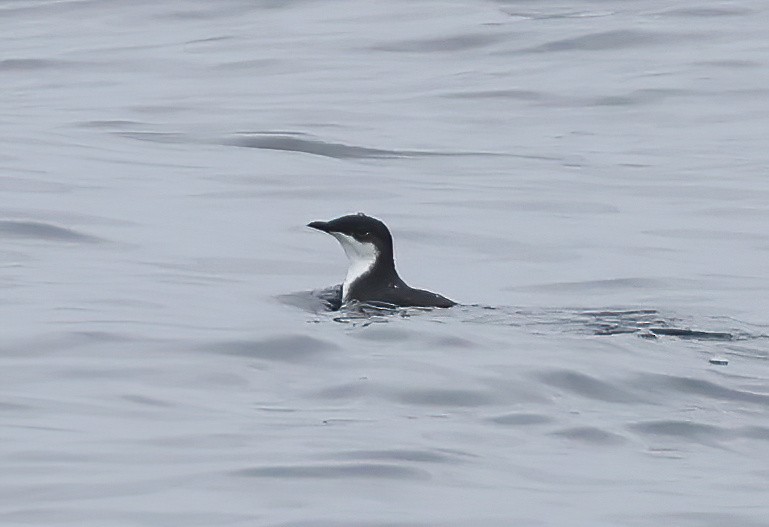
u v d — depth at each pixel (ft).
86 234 74.64
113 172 92.07
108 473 39.58
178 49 136.46
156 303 60.64
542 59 129.29
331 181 91.71
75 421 44.01
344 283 64.23
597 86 120.47
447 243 77.15
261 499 38.01
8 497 37.73
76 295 61.46
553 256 74.54
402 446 42.47
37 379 48.37
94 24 146.72
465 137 105.91
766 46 130.82
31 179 88.48
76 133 105.19
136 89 122.11
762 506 38.99
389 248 64.18
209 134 106.01
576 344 53.78
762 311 63.57
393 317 58.44
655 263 73.20
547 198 88.02
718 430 45.34
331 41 138.10
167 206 82.89
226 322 57.16
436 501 38.40
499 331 55.72
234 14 150.10
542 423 45.34
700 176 94.38
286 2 153.99
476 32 137.69
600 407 46.98
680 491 40.04
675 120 111.34
